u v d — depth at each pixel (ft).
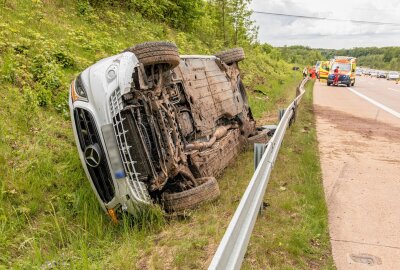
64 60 28.19
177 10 63.41
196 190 16.07
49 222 15.20
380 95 77.20
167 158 15.48
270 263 12.23
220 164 20.45
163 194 15.89
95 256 12.96
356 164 23.99
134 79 15.60
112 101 14.16
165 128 15.66
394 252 13.32
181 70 19.95
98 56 32.53
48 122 22.08
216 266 7.05
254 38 96.02
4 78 22.99
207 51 60.18
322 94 76.07
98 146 14.25
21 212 15.29
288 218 15.35
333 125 37.73
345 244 13.82
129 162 14.24
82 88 14.76
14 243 13.78
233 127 24.80
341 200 17.95
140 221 15.10
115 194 14.46
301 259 12.56
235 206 16.57
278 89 71.20
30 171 17.71
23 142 19.47
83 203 16.33
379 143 30.09
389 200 18.06
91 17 40.91
